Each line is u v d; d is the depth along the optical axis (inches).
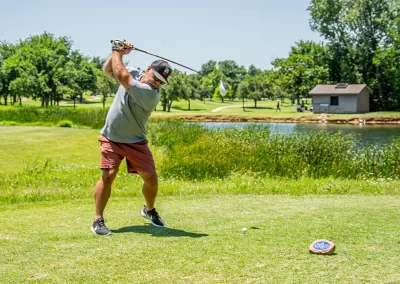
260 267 138.0
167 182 390.0
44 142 725.3
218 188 323.0
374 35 2394.2
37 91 2891.2
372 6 2338.8
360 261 142.2
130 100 185.5
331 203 256.1
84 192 309.7
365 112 2203.5
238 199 270.2
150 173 193.2
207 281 128.1
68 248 161.5
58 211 233.6
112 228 194.4
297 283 124.8
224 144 530.9
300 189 318.0
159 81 185.8
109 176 185.9
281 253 151.6
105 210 235.3
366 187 329.4
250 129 758.5
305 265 138.9
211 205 249.1
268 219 208.2
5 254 155.3
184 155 483.2
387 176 457.7
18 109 1323.8
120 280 130.3
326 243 153.4
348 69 2422.5
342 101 2201.0
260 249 156.6
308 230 184.4
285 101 4010.8
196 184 366.3
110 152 186.9
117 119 186.9
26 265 143.9
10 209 240.5
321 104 2239.2
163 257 149.3
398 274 130.5
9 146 669.3
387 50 2197.3
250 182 365.1
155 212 199.6
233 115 2091.5
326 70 2444.6
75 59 3607.3
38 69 3041.3
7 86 3208.7
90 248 161.0
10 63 3213.6
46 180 396.2
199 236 176.7
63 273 136.4
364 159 484.4
